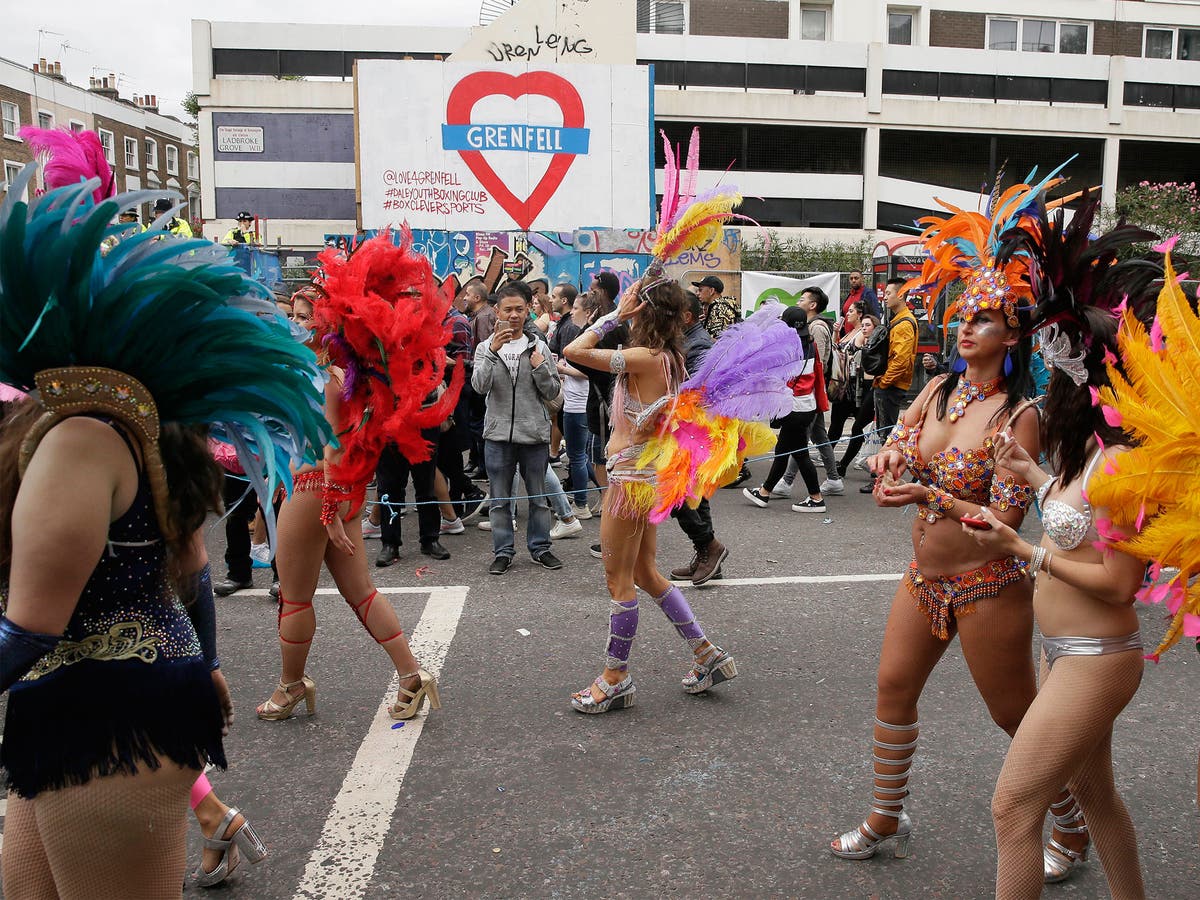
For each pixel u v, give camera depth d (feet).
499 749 12.47
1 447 5.89
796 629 17.17
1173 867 9.79
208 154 86.17
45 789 5.76
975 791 11.35
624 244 56.08
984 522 8.05
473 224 50.57
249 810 10.96
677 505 12.66
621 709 13.73
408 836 10.39
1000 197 9.66
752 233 87.10
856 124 91.71
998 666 8.87
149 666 5.98
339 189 87.30
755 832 10.45
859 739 12.73
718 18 96.68
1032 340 8.57
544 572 21.24
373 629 13.04
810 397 26.96
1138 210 70.03
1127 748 12.50
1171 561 6.90
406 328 11.55
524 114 50.14
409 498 29.99
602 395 25.11
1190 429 6.78
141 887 6.08
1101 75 94.48
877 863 9.89
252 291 6.63
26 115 110.63
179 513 6.22
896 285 29.71
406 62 49.21
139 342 5.94
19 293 5.59
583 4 65.92
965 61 93.40
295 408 6.66
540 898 9.29
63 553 5.42
